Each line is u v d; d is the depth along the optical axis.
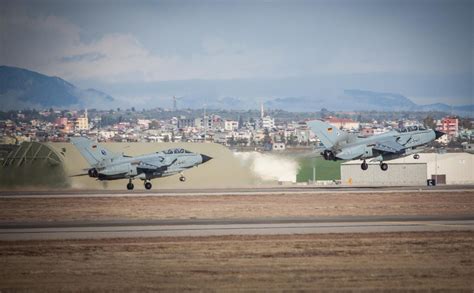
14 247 115.94
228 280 90.81
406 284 88.69
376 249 111.06
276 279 91.19
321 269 96.81
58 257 106.69
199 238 123.31
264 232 131.25
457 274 93.88
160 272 95.62
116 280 91.38
